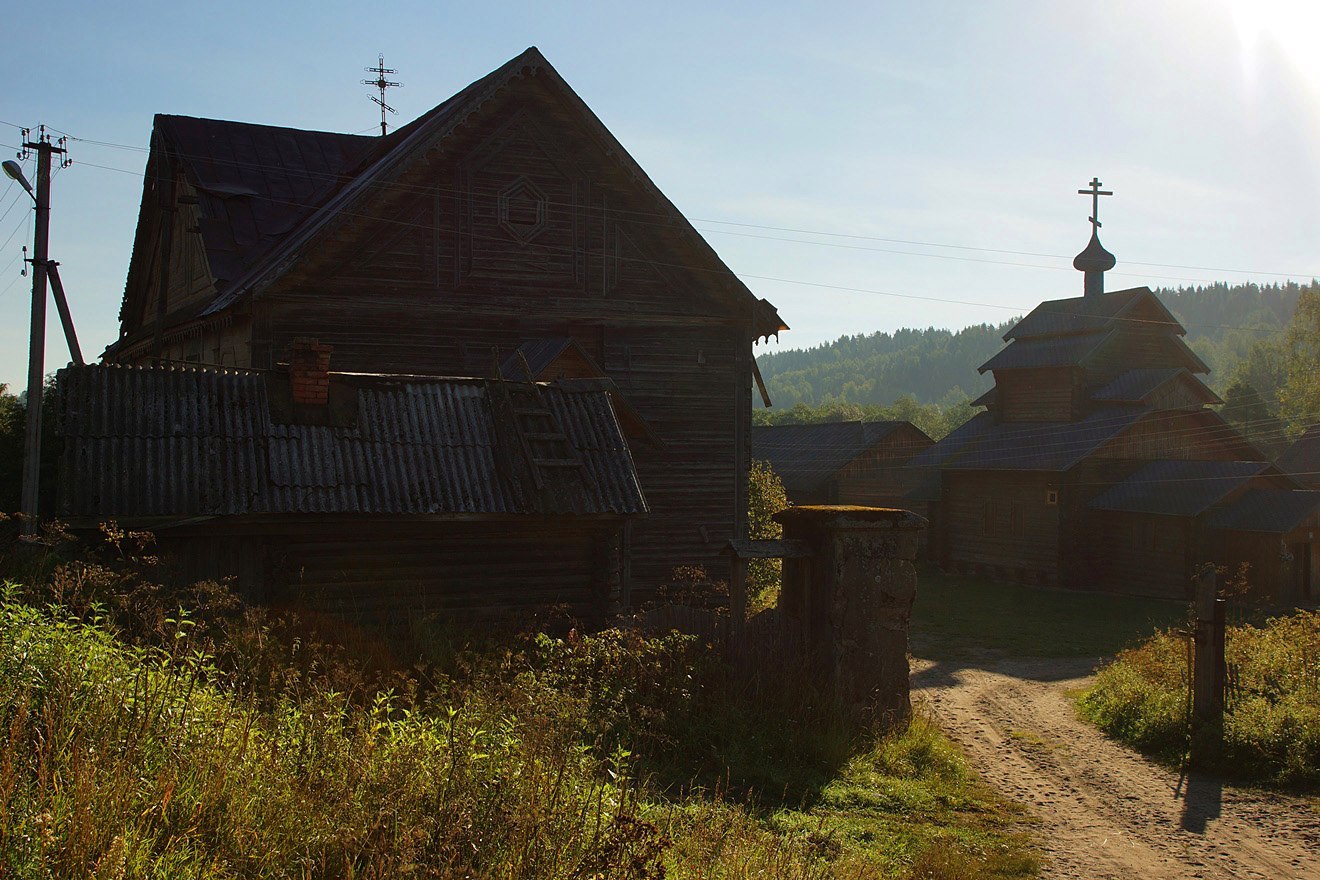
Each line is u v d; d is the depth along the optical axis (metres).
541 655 11.15
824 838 7.88
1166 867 9.38
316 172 28.81
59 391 12.54
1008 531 43.41
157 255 31.70
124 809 5.11
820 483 53.94
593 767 7.46
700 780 9.92
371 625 12.67
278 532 12.49
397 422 13.59
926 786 11.31
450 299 21.98
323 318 20.97
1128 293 43.97
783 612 14.25
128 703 6.43
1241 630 19.19
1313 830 10.59
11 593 8.80
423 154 21.50
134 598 9.16
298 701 8.01
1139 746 14.57
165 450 12.30
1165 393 42.16
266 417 13.01
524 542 13.81
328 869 5.25
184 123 28.41
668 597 23.02
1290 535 36.47
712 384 24.27
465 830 5.45
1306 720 13.10
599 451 14.23
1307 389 61.31
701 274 24.20
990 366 46.16
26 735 5.64
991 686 21.61
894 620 13.55
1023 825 10.45
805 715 12.03
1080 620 33.00
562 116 22.97
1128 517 39.84
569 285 23.00
